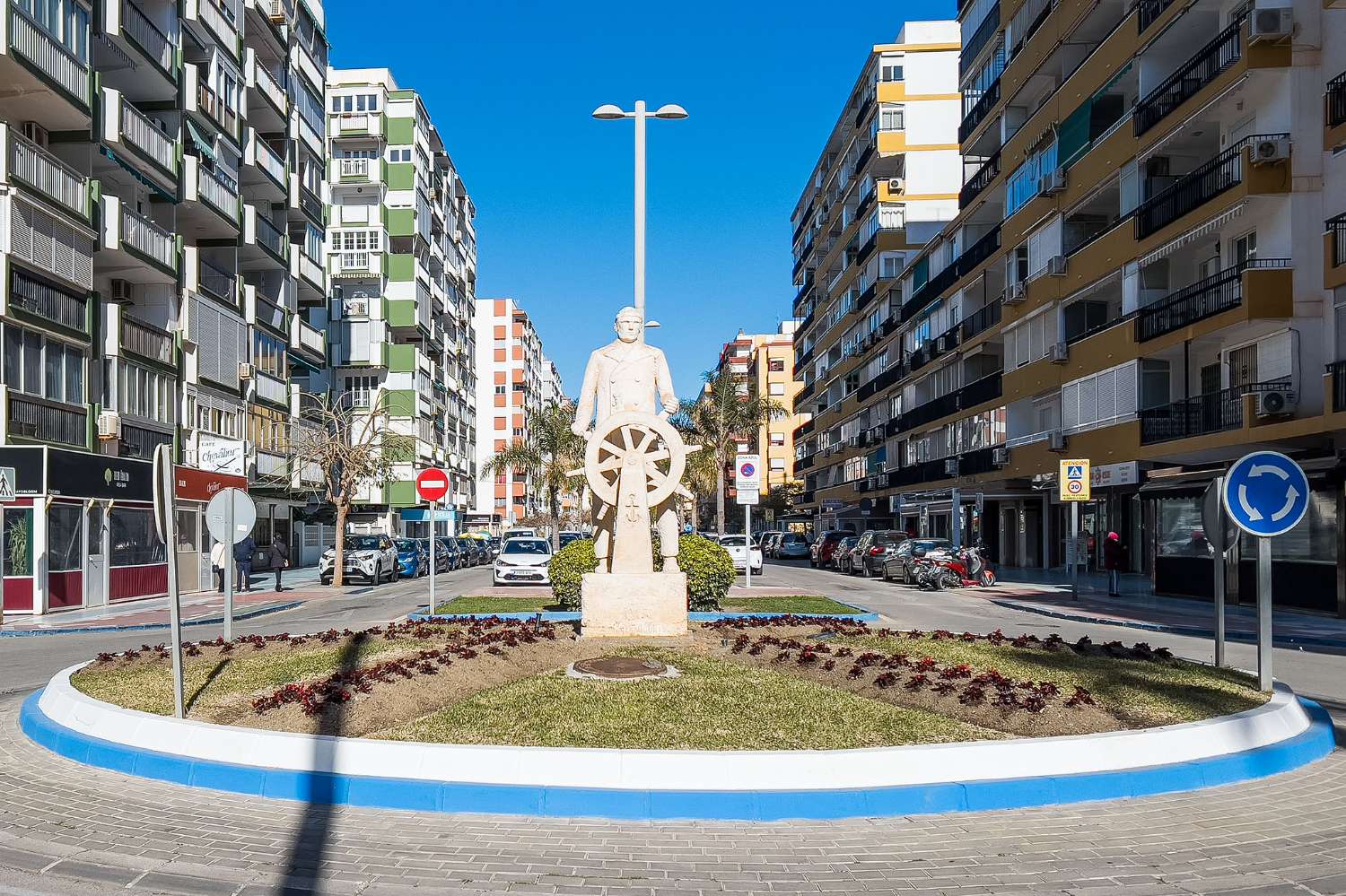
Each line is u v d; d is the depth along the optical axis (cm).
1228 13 2362
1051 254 3272
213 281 3412
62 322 2431
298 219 4425
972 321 4119
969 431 4178
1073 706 786
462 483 7612
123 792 654
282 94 4059
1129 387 2708
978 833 571
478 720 759
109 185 2866
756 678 934
